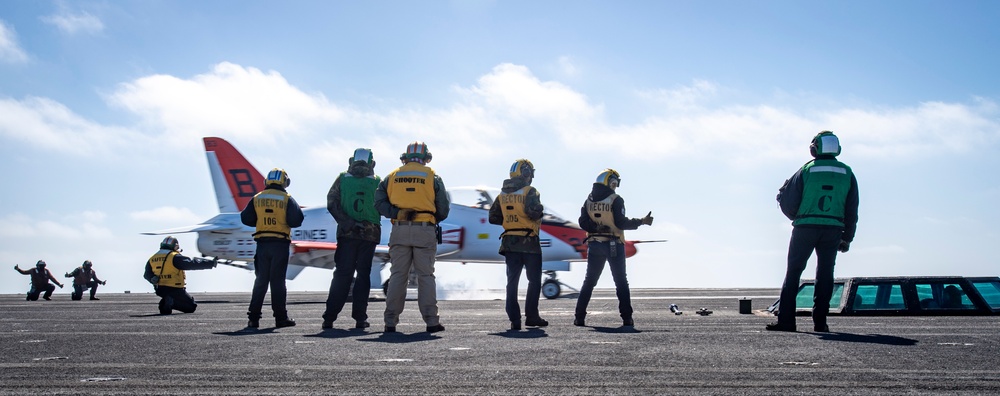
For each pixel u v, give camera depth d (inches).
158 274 517.3
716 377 181.2
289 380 180.9
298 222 386.9
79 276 940.6
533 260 361.4
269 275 380.5
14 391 169.0
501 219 362.6
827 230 309.3
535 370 193.5
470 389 167.0
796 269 315.3
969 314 395.5
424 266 330.3
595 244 372.5
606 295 868.0
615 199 370.0
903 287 405.7
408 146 338.6
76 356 233.0
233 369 199.3
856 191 315.9
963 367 195.5
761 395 157.9
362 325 366.6
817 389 164.1
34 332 332.8
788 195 318.7
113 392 166.9
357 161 369.1
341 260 364.5
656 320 404.5
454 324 378.9
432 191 332.8
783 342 256.4
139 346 259.4
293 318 449.1
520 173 358.6
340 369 197.6
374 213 369.1
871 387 166.2
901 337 273.1
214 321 421.1
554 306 599.5
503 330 337.4
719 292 979.9
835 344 248.5
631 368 196.4
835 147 317.1
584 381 176.6
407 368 198.4
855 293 410.3
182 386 173.9
